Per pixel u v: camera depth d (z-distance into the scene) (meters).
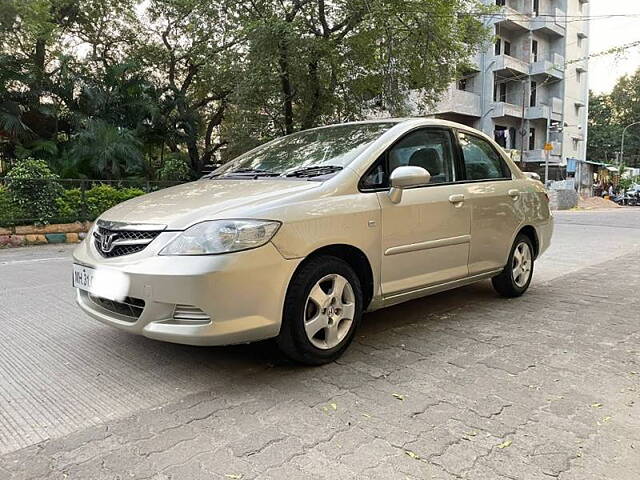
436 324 4.16
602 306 4.72
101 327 4.14
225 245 2.75
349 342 3.38
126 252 2.98
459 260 4.13
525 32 32.12
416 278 3.77
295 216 2.99
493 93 30.03
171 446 2.33
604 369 3.20
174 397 2.84
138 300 2.88
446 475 2.09
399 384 2.98
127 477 2.10
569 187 27.28
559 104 33.84
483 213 4.33
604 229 12.36
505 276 4.82
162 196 3.47
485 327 4.07
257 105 14.58
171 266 2.74
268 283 2.85
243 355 3.45
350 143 3.83
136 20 18.62
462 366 3.25
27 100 15.35
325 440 2.37
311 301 3.12
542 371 3.17
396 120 4.13
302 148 4.09
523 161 30.59
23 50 16.62
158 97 17.53
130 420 2.58
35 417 2.63
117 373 3.18
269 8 13.90
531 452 2.26
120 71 16.52
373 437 2.39
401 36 13.91
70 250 9.46
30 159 11.03
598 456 2.23
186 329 2.73
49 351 3.59
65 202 10.88
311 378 3.07
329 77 14.75
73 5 17.31
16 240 10.08
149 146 17.92
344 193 3.31
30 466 2.19
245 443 2.35
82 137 14.68
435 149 4.11
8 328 4.14
